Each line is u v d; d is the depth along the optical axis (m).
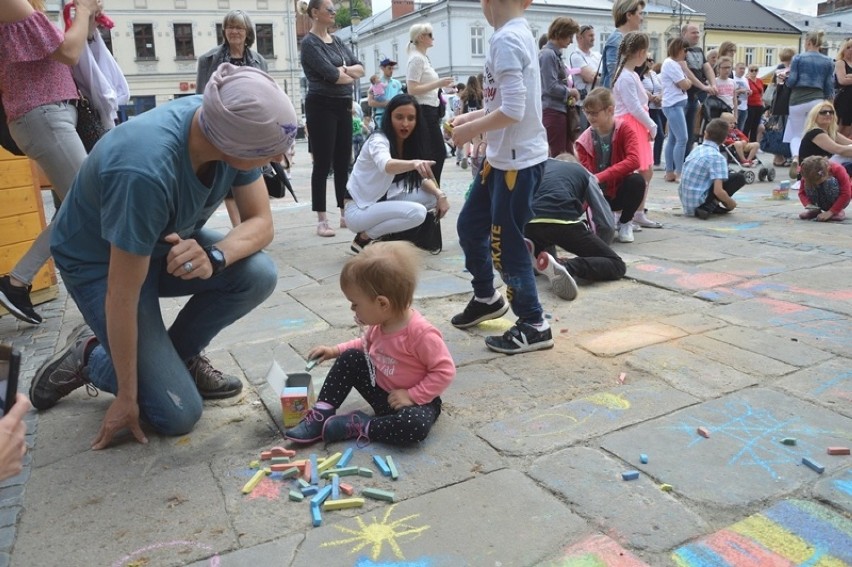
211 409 2.69
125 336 2.22
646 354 3.04
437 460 2.22
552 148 6.47
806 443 2.23
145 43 34.34
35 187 4.37
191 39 35.09
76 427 2.57
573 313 3.71
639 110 5.56
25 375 3.21
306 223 7.05
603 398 2.62
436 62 40.06
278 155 2.08
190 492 2.10
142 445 2.41
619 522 1.85
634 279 4.31
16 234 4.27
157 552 1.81
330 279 4.65
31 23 3.16
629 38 5.63
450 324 3.61
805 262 4.57
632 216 5.33
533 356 3.09
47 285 4.50
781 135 10.30
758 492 1.97
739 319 3.47
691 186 6.42
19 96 3.33
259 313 3.93
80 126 3.71
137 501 2.06
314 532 1.87
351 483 2.10
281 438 2.44
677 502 1.94
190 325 2.63
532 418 2.48
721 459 2.15
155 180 2.04
